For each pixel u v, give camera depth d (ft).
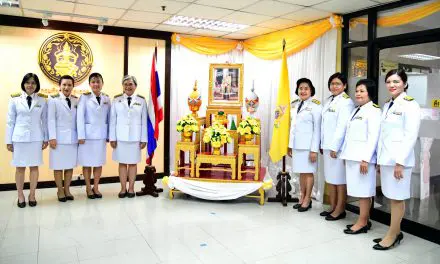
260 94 20.59
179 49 20.54
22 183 14.42
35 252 10.03
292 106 15.30
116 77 19.26
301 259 9.95
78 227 12.11
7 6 15.20
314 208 15.08
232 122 16.08
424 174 12.79
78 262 9.46
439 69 11.89
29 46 17.29
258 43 20.31
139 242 10.90
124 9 15.44
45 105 14.65
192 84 21.09
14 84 17.11
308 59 17.25
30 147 14.11
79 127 15.10
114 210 14.11
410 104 10.17
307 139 14.17
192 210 14.34
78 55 18.28
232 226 12.54
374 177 11.65
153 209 14.34
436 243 11.43
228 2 14.11
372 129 11.19
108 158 19.20
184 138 15.70
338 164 13.01
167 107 20.53
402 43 13.00
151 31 19.77
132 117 15.75
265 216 13.78
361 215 12.17
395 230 10.88
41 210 13.96
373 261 9.93
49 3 14.62
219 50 21.20
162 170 20.74
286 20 16.72
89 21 17.70
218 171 16.61
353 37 15.24
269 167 20.06
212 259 9.80
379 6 13.78
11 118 13.98
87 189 15.93
